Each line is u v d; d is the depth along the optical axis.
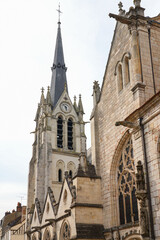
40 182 76.44
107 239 31.95
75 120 89.81
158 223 23.88
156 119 25.86
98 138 37.56
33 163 86.00
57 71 97.75
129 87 32.16
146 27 32.66
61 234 41.22
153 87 30.19
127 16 33.81
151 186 25.27
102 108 37.75
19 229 82.88
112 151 33.88
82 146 86.75
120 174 32.88
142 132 27.33
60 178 80.38
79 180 34.84
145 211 24.80
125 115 32.19
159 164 24.94
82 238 31.84
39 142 85.94
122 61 34.41
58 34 105.69
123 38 34.88
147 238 24.02
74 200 34.06
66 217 40.00
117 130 33.38
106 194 33.81
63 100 91.00
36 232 53.00
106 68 37.97
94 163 36.56
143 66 30.72
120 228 30.47
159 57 32.12
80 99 94.19
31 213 60.22
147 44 31.94
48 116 85.38
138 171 26.03
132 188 30.34
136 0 33.09
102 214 33.81
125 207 31.22
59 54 100.94
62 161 82.19
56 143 83.81
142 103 29.05
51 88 96.12
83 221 33.00
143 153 26.62
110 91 36.34
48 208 48.94
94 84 40.47
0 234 114.19
